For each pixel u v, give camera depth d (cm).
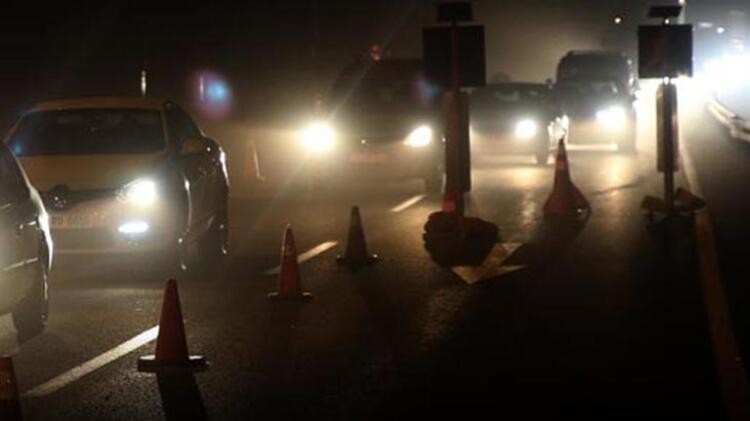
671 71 2191
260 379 1112
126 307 1464
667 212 2261
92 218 1620
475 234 2022
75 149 1711
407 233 2102
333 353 1215
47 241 1370
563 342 1252
